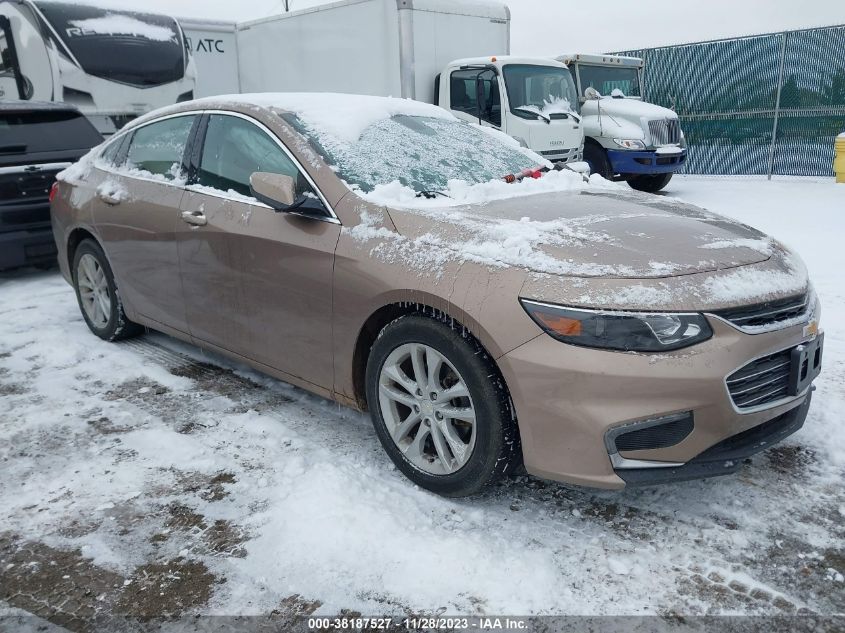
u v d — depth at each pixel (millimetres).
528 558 2355
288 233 3104
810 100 13789
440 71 10062
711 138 15266
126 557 2410
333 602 2174
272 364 3393
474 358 2479
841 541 2426
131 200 4066
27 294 6109
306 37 10680
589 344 2291
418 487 2799
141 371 4133
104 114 9258
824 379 3812
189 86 10141
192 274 3666
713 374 2271
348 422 3432
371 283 2754
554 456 2373
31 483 2889
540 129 9680
